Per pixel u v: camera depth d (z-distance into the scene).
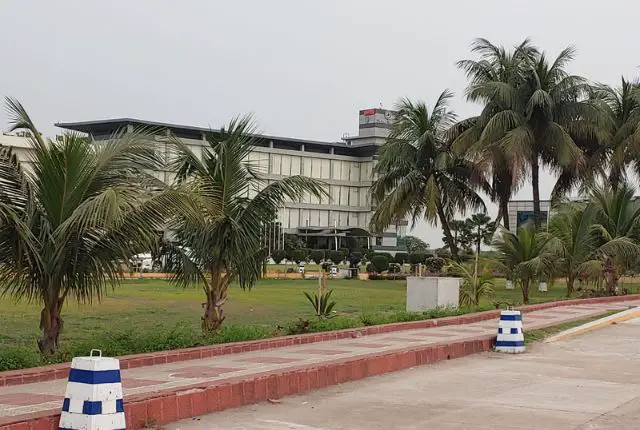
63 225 11.52
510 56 43.06
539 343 16.67
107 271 12.24
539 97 40.16
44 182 11.86
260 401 9.82
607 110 42.03
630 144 40.62
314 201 92.81
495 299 29.81
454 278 23.86
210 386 9.21
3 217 10.93
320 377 10.95
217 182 15.08
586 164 42.22
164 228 14.21
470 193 46.06
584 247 29.81
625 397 10.44
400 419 8.87
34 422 7.13
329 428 8.38
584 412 9.34
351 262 61.91
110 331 16.31
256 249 15.42
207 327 15.34
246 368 11.54
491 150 40.72
